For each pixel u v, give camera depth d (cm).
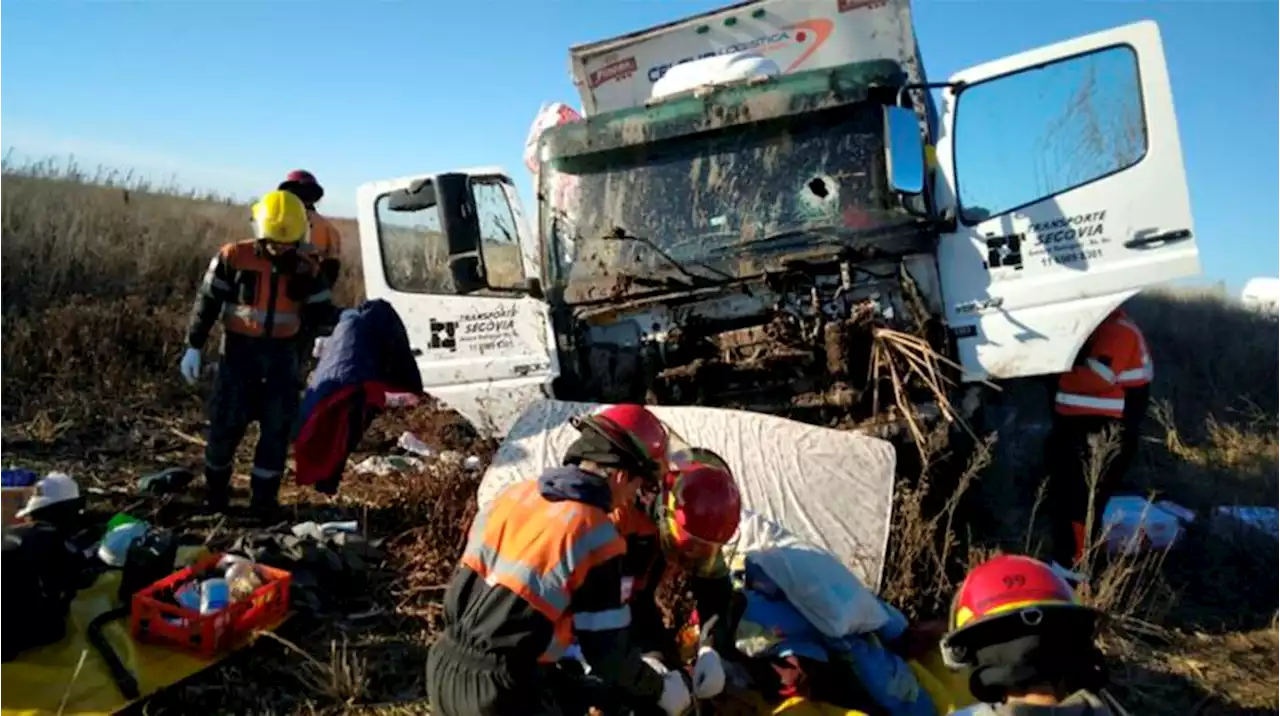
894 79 532
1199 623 479
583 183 578
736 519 349
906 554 449
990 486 534
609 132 573
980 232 509
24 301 977
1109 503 563
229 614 412
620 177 571
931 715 360
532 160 679
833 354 504
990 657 211
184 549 496
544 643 276
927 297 515
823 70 546
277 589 441
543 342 576
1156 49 484
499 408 598
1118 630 454
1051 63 503
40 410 729
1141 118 489
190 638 408
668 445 355
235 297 564
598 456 305
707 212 553
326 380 546
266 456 573
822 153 540
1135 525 532
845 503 450
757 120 547
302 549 480
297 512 592
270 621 435
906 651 400
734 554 408
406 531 552
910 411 482
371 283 650
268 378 571
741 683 361
